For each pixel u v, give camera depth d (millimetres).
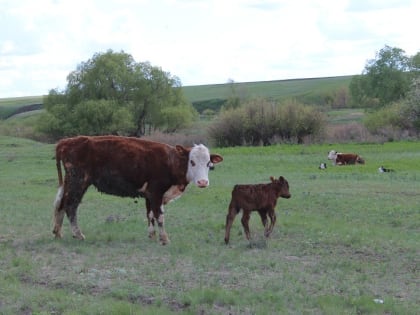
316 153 42062
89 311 8711
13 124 85688
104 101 69562
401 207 18625
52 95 73000
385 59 77500
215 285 10227
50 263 11695
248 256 12508
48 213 18281
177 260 12047
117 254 12594
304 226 15828
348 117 74562
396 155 38719
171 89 75000
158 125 74562
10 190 25016
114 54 73625
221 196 21734
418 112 51344
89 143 13898
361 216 17719
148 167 13953
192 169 14086
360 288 10266
